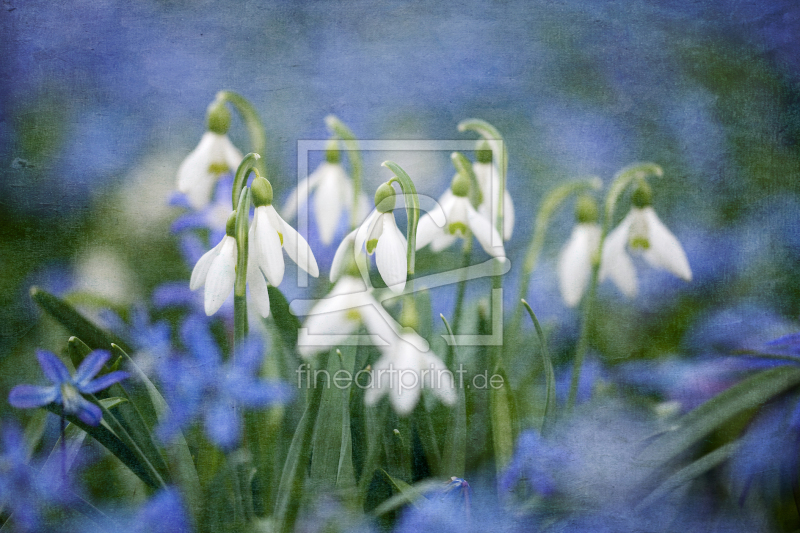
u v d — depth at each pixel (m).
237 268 0.52
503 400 0.54
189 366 0.54
